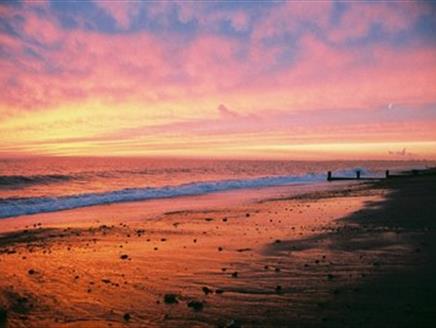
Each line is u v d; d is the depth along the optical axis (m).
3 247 13.56
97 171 62.91
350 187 41.00
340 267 9.16
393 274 8.34
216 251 11.62
